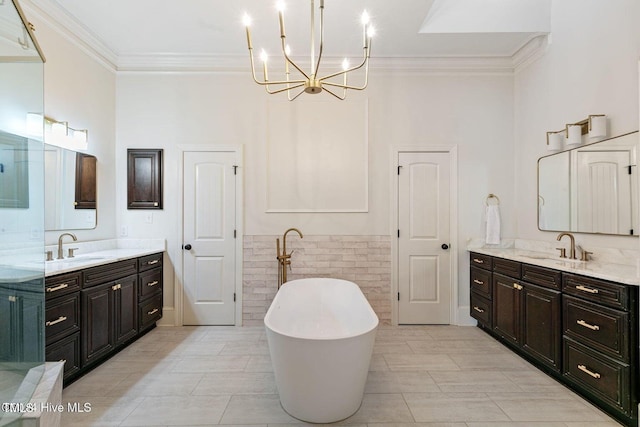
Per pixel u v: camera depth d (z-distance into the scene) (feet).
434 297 11.19
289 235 11.18
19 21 5.37
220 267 11.12
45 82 8.27
